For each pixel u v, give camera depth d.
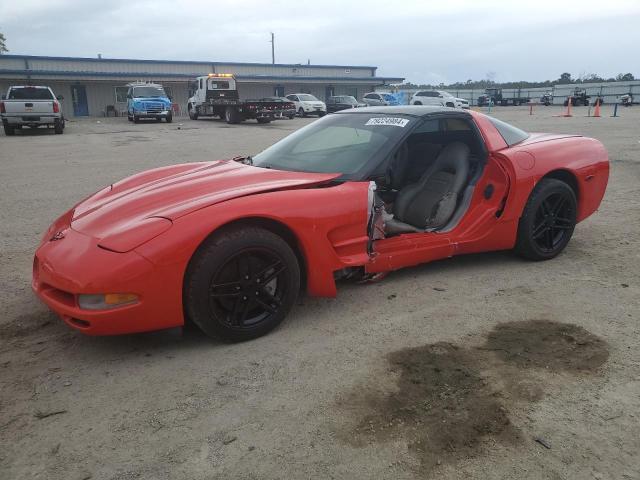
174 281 2.67
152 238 2.65
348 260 3.28
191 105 30.55
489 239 4.00
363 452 2.08
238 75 47.78
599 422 2.25
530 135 4.73
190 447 2.13
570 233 4.43
